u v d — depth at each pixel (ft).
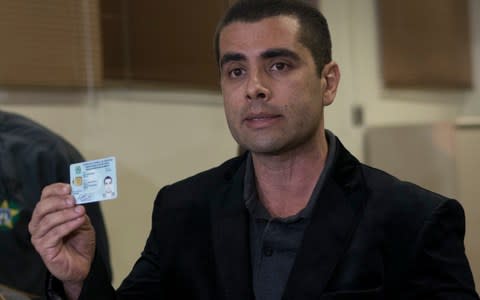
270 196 3.89
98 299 3.77
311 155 3.84
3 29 6.70
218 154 8.50
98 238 7.05
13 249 6.49
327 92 3.94
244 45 3.62
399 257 3.60
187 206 4.14
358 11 10.13
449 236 3.66
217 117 8.49
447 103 11.32
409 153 9.85
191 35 8.25
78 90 7.22
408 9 10.69
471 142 9.45
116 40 7.54
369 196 3.76
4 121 6.66
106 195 3.61
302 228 3.73
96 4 7.38
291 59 3.61
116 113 7.50
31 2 6.89
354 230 3.66
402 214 3.66
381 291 3.54
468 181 9.39
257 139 3.61
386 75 10.42
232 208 3.95
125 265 7.46
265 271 3.70
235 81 3.71
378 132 10.09
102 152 7.36
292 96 3.58
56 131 7.01
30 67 6.87
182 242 4.04
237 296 3.68
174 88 8.05
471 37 11.51
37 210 3.69
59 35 7.09
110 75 7.48
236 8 3.79
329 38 3.95
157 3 7.91
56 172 6.92
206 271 3.89
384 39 10.39
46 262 3.70
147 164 7.75
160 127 7.90
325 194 3.76
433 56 11.02
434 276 3.57
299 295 3.53
